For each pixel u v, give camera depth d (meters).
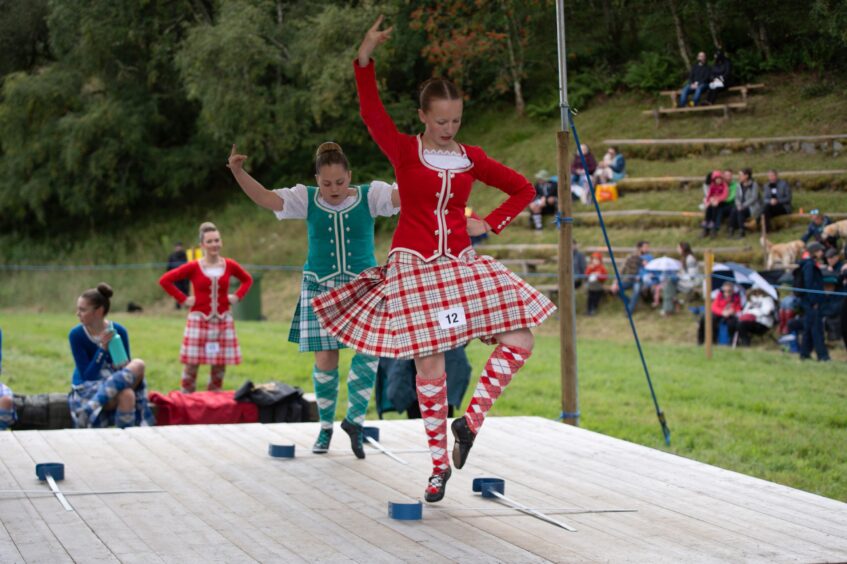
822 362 12.09
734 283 13.94
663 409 9.49
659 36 26.02
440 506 4.22
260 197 4.87
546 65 26.97
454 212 4.04
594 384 10.92
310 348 5.12
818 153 19.36
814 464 7.46
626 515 4.12
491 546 3.62
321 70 24.80
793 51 22.47
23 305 25.47
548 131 24.77
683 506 4.28
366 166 26.58
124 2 28.06
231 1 26.52
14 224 30.20
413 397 7.29
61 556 3.42
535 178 22.58
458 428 3.93
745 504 4.33
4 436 5.61
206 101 25.72
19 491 4.32
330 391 5.25
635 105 24.20
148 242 27.16
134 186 28.12
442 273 3.97
